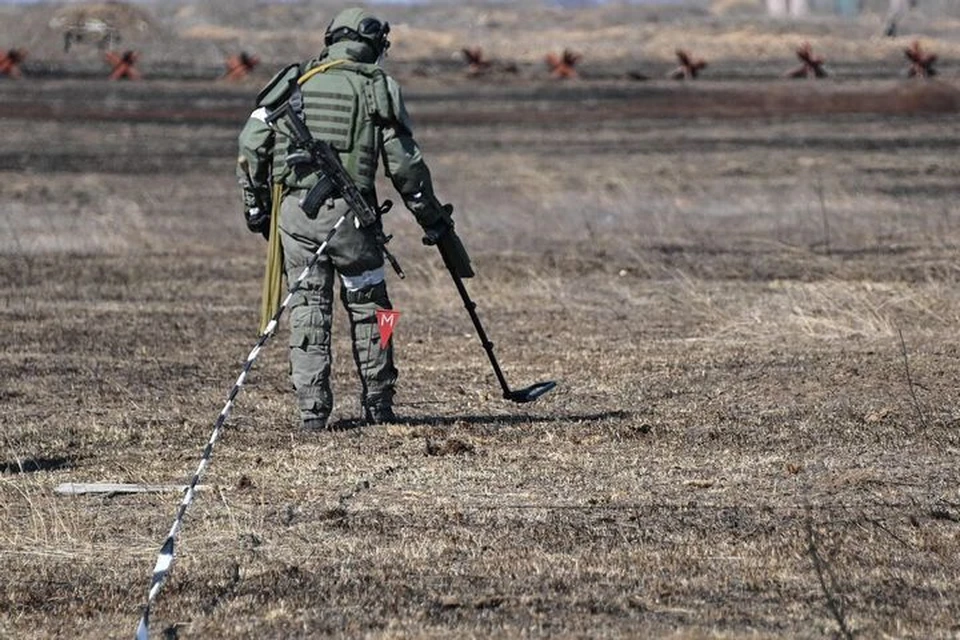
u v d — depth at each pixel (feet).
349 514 87.25
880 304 158.61
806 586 73.20
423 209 105.70
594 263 205.57
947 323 152.25
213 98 523.29
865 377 126.72
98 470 98.94
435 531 83.35
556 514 86.48
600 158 358.43
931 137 401.08
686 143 392.88
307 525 85.25
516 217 257.14
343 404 121.60
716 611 69.67
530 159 356.38
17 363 141.59
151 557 80.53
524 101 519.19
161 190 305.32
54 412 119.34
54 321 166.09
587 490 91.86
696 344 145.59
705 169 333.83
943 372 127.85
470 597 72.18
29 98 512.22
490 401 121.39
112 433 110.22
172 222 257.75
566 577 74.90
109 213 263.29
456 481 94.22
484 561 77.77
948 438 104.06
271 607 71.51
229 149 384.27
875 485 92.22
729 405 117.60
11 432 111.04
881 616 68.69
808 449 101.86
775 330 149.89
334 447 103.30
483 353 142.92
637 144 390.83
